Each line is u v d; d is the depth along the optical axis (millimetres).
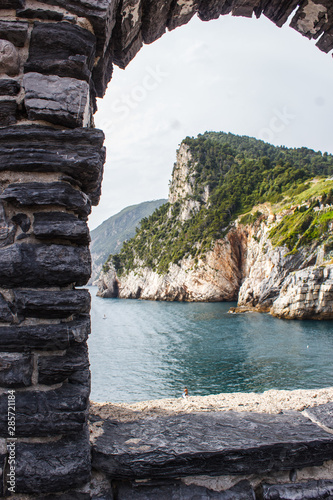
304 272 50531
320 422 3523
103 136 3240
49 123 3256
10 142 3123
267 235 67125
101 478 3072
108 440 3205
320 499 3131
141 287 107312
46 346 2941
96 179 3398
